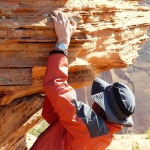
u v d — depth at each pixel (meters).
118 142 9.88
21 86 3.82
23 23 3.62
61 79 3.44
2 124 4.56
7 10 3.60
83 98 27.16
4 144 4.91
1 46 3.66
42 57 3.81
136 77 33.25
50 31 3.69
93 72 5.10
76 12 4.03
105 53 5.00
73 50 3.97
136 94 32.78
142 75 33.38
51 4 3.77
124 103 3.46
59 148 3.47
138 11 6.24
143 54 34.19
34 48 3.76
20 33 3.63
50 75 3.45
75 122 3.34
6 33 3.60
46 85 3.43
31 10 3.67
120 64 5.43
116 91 3.51
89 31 3.89
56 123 3.64
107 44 5.00
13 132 4.75
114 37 5.16
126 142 9.92
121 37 5.29
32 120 5.24
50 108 3.91
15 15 3.63
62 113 3.38
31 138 9.31
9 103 4.57
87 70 4.88
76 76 4.80
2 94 3.94
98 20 4.62
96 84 3.73
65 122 3.42
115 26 5.04
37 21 3.65
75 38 3.83
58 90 3.37
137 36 6.26
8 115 4.57
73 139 3.44
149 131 11.02
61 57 3.50
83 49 4.32
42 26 3.64
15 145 5.50
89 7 4.26
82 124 3.34
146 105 32.12
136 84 33.03
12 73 3.78
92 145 3.39
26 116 4.75
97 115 3.44
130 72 33.38
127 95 3.51
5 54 3.72
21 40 3.64
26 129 5.39
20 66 3.77
